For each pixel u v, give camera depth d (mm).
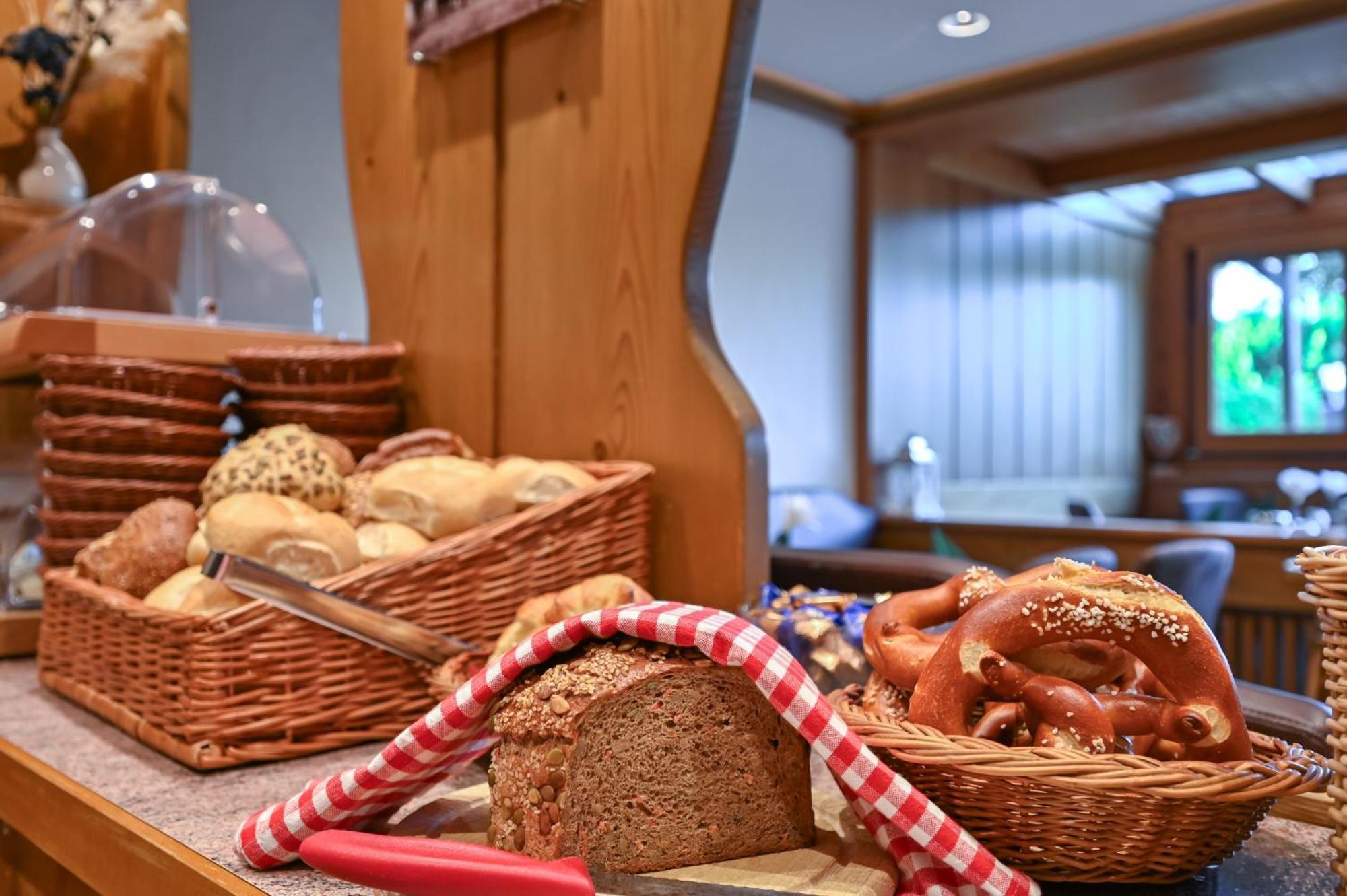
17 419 1991
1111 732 668
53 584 1305
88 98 2225
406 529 1142
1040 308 5840
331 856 632
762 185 4215
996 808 677
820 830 788
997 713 719
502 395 1455
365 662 1068
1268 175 5539
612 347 1302
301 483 1120
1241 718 657
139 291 1791
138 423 1407
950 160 5066
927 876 670
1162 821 648
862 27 3701
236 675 998
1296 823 835
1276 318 6449
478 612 1122
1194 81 3947
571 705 686
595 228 1316
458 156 1517
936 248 5055
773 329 4270
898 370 4828
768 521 1214
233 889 709
